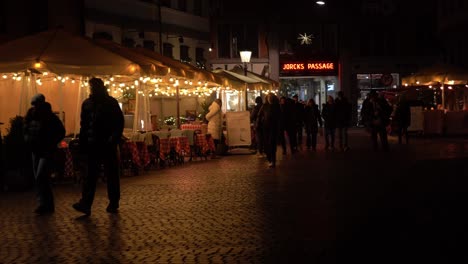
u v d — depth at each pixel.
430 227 9.98
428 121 37.03
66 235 10.30
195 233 10.12
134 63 19.16
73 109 25.50
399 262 7.91
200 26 45.19
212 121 26.77
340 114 27.94
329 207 12.13
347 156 24.47
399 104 31.67
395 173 17.55
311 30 57.41
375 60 57.75
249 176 18.27
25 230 10.84
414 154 24.25
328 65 57.38
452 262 7.84
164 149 22.22
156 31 39.47
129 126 26.50
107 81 23.52
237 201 13.34
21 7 30.44
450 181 15.49
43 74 20.98
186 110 36.12
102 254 8.86
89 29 33.38
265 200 13.33
